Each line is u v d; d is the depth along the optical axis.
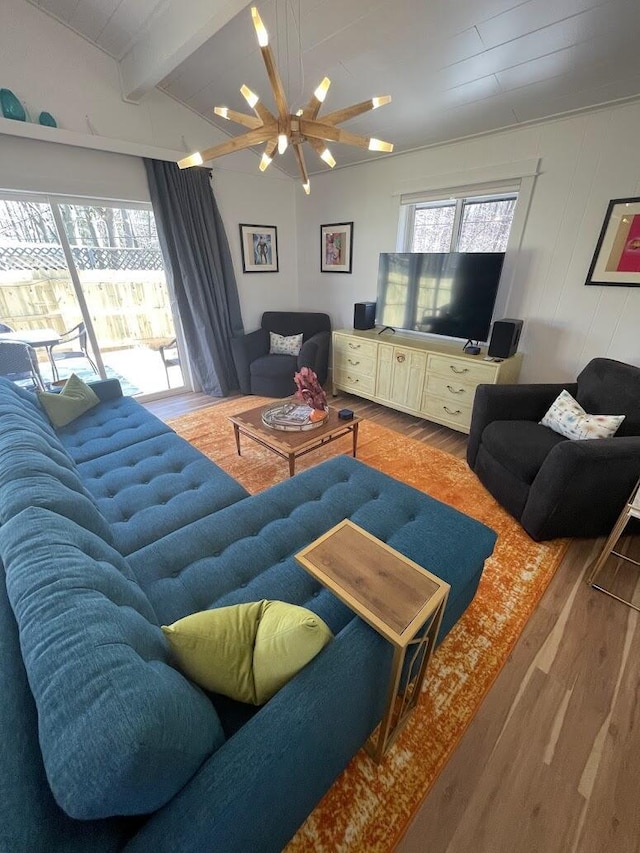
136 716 0.56
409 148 3.14
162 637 0.88
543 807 1.03
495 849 0.96
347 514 1.59
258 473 2.60
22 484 1.11
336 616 1.13
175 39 2.20
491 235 3.01
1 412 1.68
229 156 3.69
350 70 2.43
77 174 2.90
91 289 3.35
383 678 1.00
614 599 1.64
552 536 1.92
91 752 0.52
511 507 2.12
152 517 1.59
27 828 0.50
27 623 0.69
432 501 1.66
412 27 2.02
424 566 1.29
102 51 2.79
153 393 3.93
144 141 3.14
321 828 1.00
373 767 1.11
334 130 1.59
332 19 2.08
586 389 2.28
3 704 0.62
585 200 2.43
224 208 3.82
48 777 0.52
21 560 0.82
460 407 3.02
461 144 2.89
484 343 3.23
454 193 3.04
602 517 1.87
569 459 1.71
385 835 0.98
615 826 1.00
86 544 0.97
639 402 1.95
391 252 3.57
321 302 4.51
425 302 3.27
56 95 2.70
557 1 1.72
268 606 0.94
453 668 1.37
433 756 1.13
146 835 0.59
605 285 2.46
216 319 3.89
